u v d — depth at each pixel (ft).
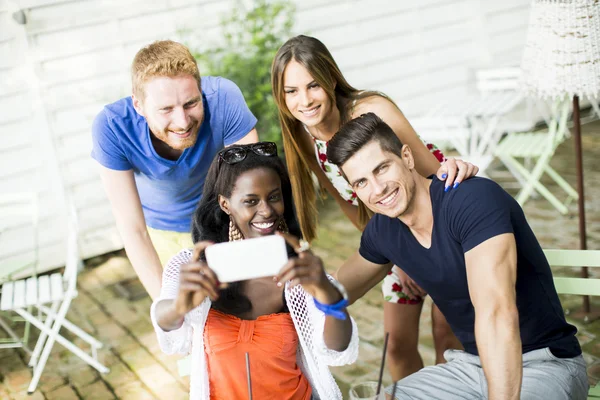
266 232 6.62
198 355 6.56
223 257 5.47
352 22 21.75
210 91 9.05
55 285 14.02
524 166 20.92
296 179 10.05
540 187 17.69
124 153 8.83
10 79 18.04
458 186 7.14
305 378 6.82
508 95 19.72
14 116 18.21
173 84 7.76
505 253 6.74
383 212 7.28
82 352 13.74
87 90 18.83
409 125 9.23
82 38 18.57
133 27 19.02
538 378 7.04
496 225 6.83
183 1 19.42
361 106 9.10
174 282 6.67
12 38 17.90
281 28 20.54
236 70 19.10
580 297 13.62
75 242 13.70
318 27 21.29
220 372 6.56
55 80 18.47
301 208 10.17
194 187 9.57
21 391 13.34
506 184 19.93
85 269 18.99
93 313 16.29
